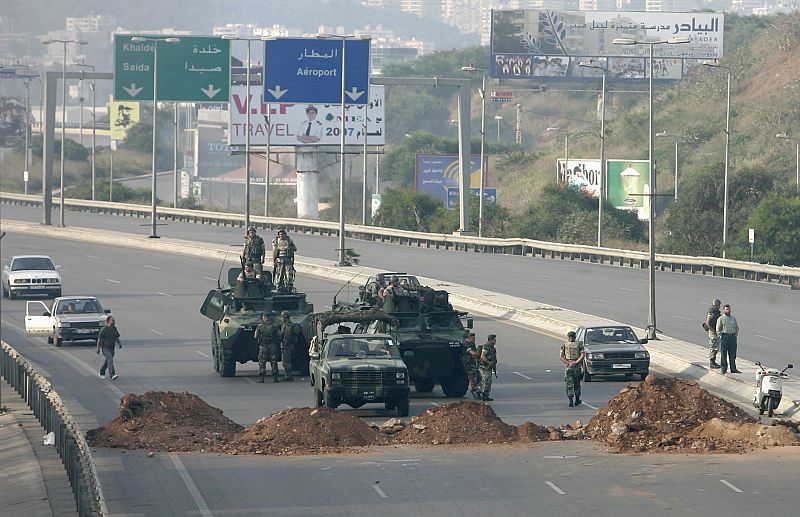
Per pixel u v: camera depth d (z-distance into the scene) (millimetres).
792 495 95688
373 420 136500
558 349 193750
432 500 95875
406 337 151375
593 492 97938
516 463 110000
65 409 129250
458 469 107500
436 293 156125
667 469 106500
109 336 169375
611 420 126312
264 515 91688
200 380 168000
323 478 104125
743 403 147125
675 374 168625
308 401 149125
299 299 174875
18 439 126875
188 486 101438
